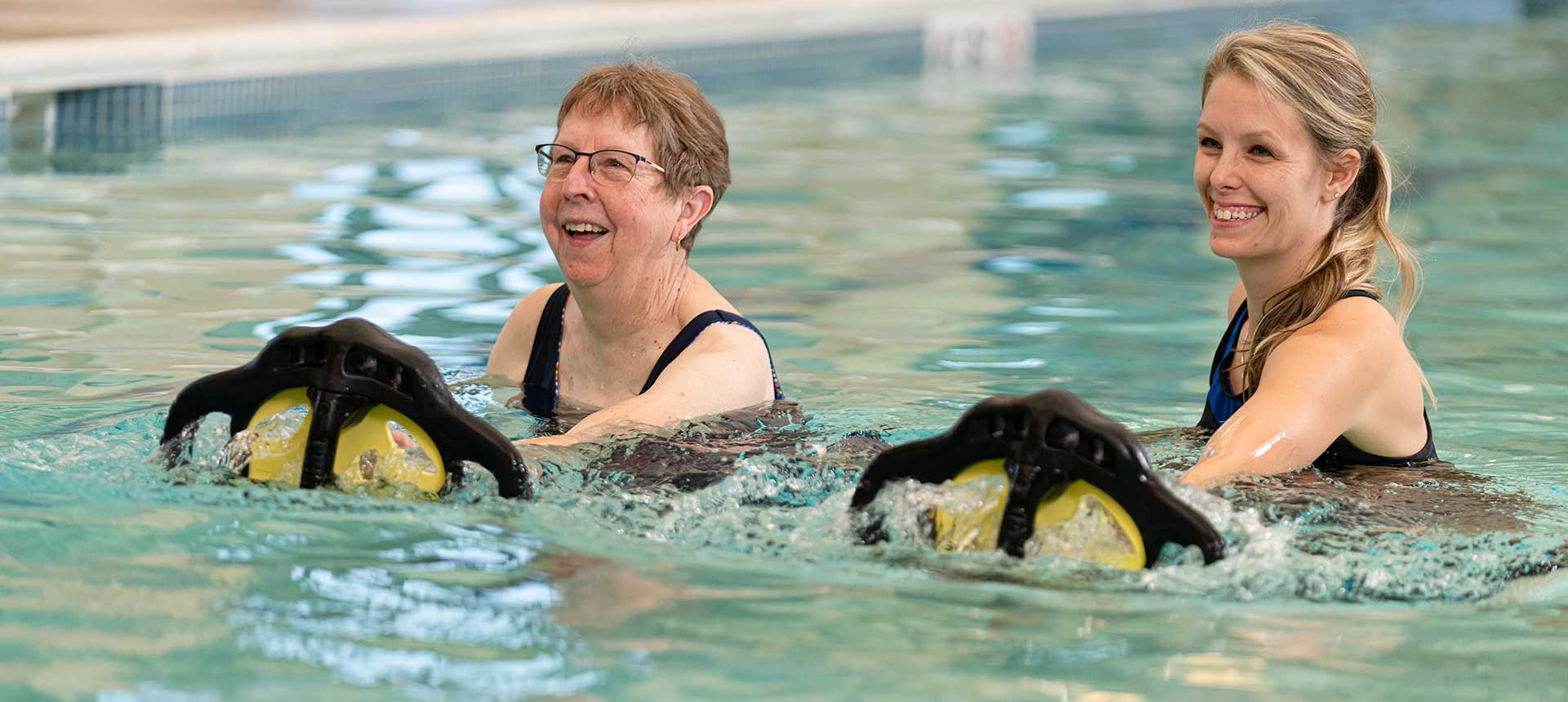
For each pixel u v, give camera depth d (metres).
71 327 4.77
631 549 2.86
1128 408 4.28
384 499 3.03
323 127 9.59
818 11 13.49
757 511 3.07
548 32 11.68
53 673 2.21
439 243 6.36
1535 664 2.45
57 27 10.35
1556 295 5.86
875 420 3.99
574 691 2.21
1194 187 8.29
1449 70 13.75
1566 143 9.85
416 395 2.98
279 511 2.96
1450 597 2.78
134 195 7.16
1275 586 2.75
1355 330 3.39
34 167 7.84
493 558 2.77
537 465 3.24
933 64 14.31
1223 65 3.46
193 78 9.52
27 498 2.99
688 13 12.59
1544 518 3.23
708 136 3.77
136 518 2.89
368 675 2.23
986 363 4.77
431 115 10.20
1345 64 3.40
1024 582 2.74
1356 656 2.46
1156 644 2.47
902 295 5.74
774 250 6.50
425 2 13.34
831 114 10.88
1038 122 10.72
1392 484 3.37
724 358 3.80
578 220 3.68
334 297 5.34
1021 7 15.42
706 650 2.38
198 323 4.89
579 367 4.03
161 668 2.24
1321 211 3.46
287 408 3.09
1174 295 5.85
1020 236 6.95
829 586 2.71
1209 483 3.12
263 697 2.15
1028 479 2.74
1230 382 3.72
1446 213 7.52
